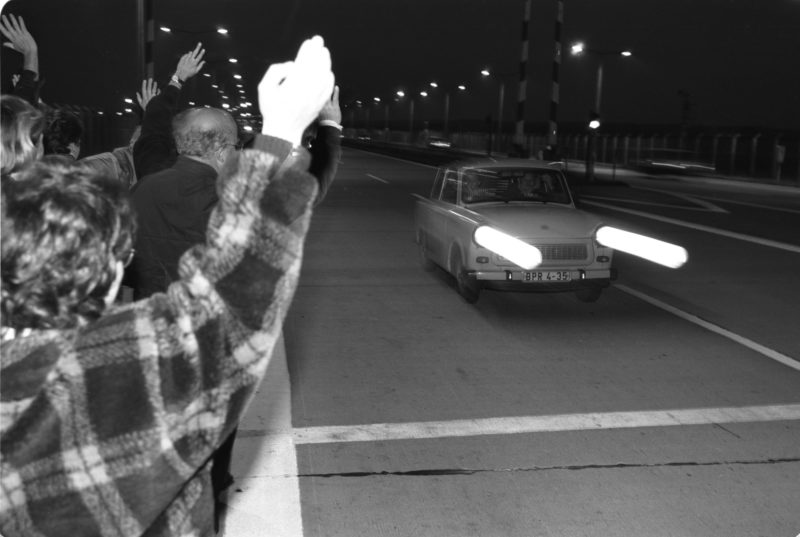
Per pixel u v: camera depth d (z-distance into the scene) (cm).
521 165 1054
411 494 449
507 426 559
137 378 129
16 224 134
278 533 402
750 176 4484
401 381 659
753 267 1267
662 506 440
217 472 325
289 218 136
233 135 350
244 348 133
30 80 404
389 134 14550
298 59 149
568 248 905
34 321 134
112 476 128
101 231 138
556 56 3750
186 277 138
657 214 2116
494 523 418
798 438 545
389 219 1853
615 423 568
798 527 420
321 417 571
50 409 127
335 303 953
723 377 684
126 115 3541
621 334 828
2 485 127
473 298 950
